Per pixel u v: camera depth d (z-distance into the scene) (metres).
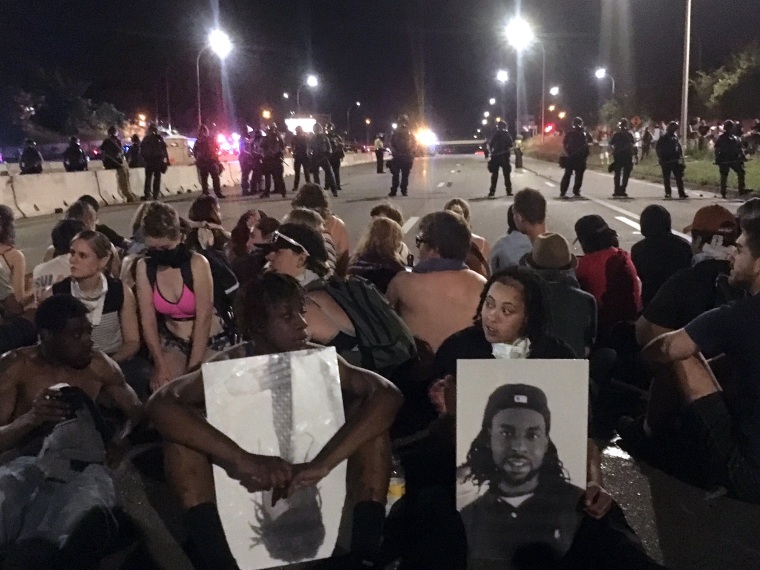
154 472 4.30
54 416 3.51
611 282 5.75
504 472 3.38
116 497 3.60
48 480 3.39
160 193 24.22
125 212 19.27
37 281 5.53
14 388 3.83
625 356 5.68
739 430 3.70
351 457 3.43
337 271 6.32
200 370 3.44
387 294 4.96
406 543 3.49
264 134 22.27
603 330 5.80
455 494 3.61
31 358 3.87
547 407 3.36
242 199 21.48
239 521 3.30
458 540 3.40
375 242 5.69
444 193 21.83
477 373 3.35
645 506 3.88
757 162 27.09
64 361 3.83
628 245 11.72
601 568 3.31
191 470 3.30
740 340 3.60
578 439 3.37
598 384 5.20
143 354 5.27
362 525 3.32
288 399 3.33
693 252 5.87
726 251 5.04
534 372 3.34
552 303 4.63
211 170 21.80
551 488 3.38
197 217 6.46
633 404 5.19
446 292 4.78
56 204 19.98
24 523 3.28
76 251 4.77
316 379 3.35
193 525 3.28
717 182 22.30
